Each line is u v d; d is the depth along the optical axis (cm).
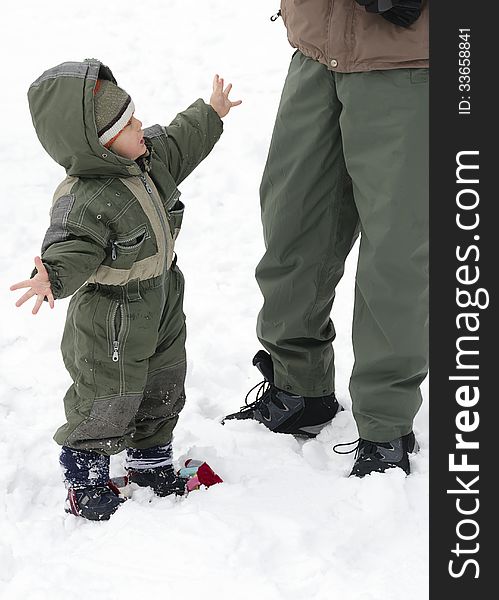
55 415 384
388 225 320
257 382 417
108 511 306
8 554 288
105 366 302
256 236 553
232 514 300
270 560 282
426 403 382
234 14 882
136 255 296
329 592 269
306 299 358
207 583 271
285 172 345
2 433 364
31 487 333
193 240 550
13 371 424
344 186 345
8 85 770
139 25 867
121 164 291
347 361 429
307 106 335
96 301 301
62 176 630
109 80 298
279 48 814
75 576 277
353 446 365
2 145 670
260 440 365
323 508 307
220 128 335
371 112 316
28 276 514
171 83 759
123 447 313
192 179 614
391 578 276
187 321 465
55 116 287
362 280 329
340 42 315
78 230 285
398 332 329
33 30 865
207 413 394
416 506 311
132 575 276
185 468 332
